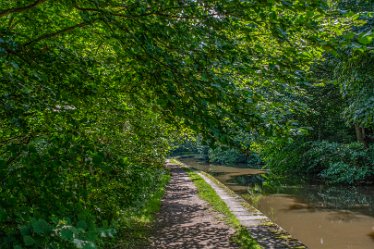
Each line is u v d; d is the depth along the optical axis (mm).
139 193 6586
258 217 9062
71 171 3117
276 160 18828
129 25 2697
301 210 12891
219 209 10320
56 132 3160
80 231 1928
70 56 3326
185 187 15922
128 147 5047
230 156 35969
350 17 2764
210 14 2697
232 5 2607
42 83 2918
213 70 3035
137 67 3084
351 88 12109
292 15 2891
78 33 3641
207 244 6789
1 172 2428
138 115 4395
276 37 2775
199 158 51031
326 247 8641
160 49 2633
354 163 16922
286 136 3193
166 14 2705
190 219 9102
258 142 3057
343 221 11047
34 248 1879
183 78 2688
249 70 2943
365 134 18969
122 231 7020
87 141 3021
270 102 3494
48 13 3369
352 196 14969
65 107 3453
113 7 2701
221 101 2744
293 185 18688
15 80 2695
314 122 17734
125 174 4480
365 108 11500
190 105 2744
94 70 3715
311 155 18344
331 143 18203
